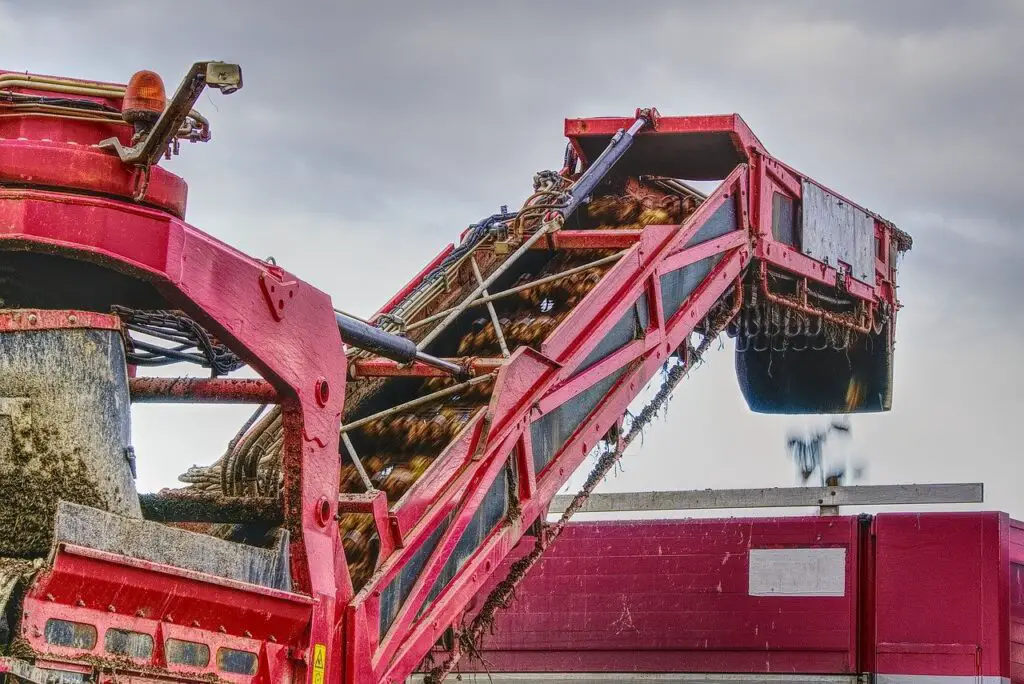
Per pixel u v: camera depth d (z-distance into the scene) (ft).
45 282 28.22
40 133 27.86
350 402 44.27
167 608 27.30
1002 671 54.85
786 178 54.24
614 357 44.37
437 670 39.24
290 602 30.14
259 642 29.73
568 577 61.93
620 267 44.80
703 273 49.75
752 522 60.03
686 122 52.11
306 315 31.60
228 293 29.25
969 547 56.29
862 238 59.36
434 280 48.21
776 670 58.34
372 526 37.63
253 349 29.81
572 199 47.80
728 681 58.75
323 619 31.22
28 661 24.48
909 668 55.93
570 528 62.54
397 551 34.86
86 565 25.32
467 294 48.80
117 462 27.48
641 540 61.62
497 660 62.03
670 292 47.70
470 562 38.70
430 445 41.14
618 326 44.98
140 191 27.53
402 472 40.01
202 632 28.25
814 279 55.62
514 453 40.32
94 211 27.02
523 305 48.29
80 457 26.76
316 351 31.86
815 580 58.49
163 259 27.58
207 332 31.71
